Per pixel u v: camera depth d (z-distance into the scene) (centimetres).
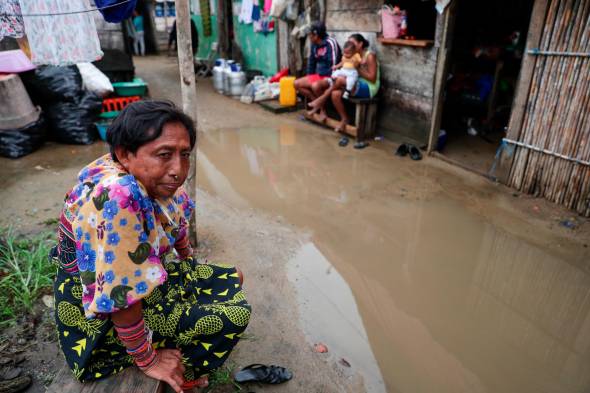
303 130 641
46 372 216
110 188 127
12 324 244
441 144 548
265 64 910
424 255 339
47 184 434
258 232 360
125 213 127
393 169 495
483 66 638
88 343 150
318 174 484
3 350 228
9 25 315
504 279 314
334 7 644
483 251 345
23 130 496
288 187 451
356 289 296
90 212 129
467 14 634
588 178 373
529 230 368
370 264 325
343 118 598
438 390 221
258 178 474
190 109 289
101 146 544
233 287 186
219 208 400
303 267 316
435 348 250
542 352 250
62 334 156
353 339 251
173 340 163
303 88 664
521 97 411
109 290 130
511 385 227
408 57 540
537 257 336
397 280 309
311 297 284
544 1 371
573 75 364
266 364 228
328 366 230
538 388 226
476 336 261
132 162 135
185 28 270
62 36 335
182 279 177
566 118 378
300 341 246
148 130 129
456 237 363
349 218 388
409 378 227
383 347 247
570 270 321
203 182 462
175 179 138
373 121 596
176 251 190
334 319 266
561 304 290
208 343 170
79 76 541
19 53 506
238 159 530
